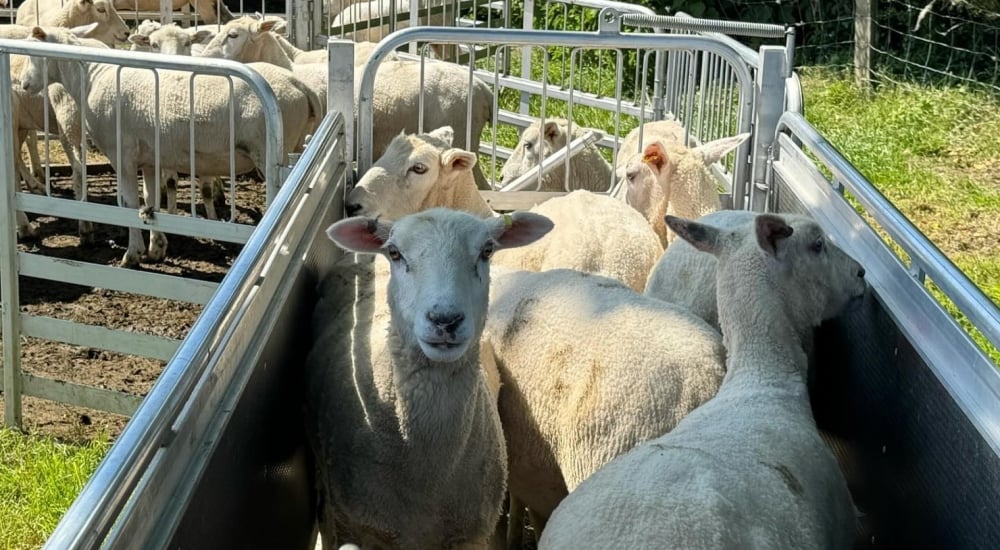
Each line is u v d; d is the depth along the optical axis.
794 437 3.23
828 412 4.36
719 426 3.27
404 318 3.65
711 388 3.76
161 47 11.09
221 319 2.82
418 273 3.59
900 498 3.44
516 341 4.19
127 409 6.60
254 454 3.23
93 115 9.40
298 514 4.03
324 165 4.95
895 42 16.88
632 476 2.80
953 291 2.97
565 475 3.99
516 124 11.02
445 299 3.50
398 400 3.75
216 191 11.15
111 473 2.12
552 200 5.54
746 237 3.86
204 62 6.08
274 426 3.58
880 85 15.17
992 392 2.76
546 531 2.81
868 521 3.79
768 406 3.45
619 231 5.09
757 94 5.98
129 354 6.93
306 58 11.65
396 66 9.84
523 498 4.49
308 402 4.09
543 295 4.26
